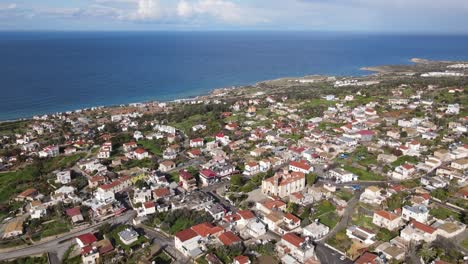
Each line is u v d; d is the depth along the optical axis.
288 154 194.00
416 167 171.00
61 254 117.38
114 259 111.94
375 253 110.75
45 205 146.12
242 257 106.00
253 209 142.88
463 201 139.50
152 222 134.12
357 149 198.50
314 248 115.88
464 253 108.94
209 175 168.62
